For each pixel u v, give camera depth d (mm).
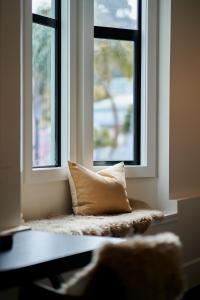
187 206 4273
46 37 3762
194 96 4484
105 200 3715
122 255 1571
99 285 1572
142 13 4316
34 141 3670
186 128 4422
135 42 4344
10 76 2787
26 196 3475
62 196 3779
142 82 4336
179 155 4355
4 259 1886
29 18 3445
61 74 3854
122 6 4266
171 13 4250
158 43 4328
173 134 4301
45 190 3629
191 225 4309
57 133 3861
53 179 3664
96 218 3500
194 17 4469
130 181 4238
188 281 4230
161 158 4324
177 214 4145
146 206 4090
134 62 4355
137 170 4258
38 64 3689
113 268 1562
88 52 3951
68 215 3664
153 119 4324
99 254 1590
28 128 3455
